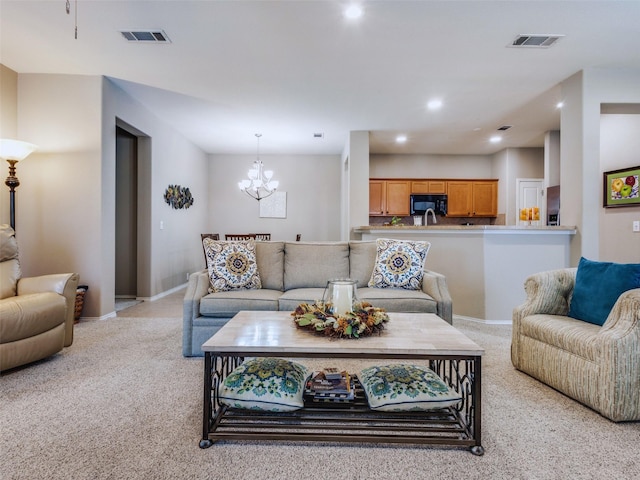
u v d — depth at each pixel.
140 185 4.86
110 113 3.81
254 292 2.85
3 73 3.46
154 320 3.72
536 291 2.37
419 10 2.52
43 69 3.52
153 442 1.55
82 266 3.65
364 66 3.41
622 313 1.79
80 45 3.05
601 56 3.20
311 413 1.66
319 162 7.48
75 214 3.63
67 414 1.79
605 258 4.05
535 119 5.05
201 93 4.13
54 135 3.62
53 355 2.65
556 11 2.53
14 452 1.47
